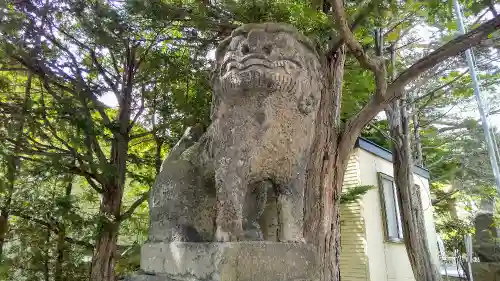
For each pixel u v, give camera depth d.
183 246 1.63
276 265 1.49
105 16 4.35
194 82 5.40
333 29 2.67
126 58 5.88
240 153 1.62
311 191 2.67
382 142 9.13
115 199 5.55
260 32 1.64
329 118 2.86
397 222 6.92
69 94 5.49
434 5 2.80
